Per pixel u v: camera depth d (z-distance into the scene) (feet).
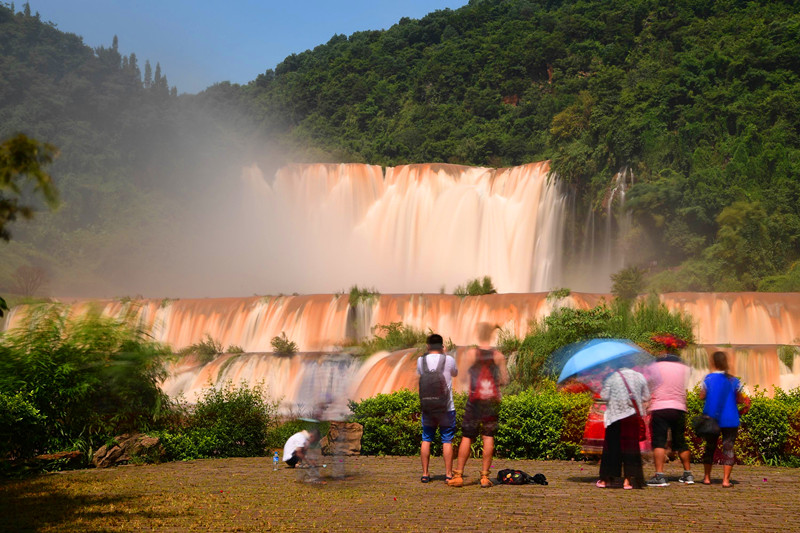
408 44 600.80
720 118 250.16
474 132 426.92
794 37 293.43
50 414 42.09
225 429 47.60
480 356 32.78
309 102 541.34
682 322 81.61
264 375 102.99
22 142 27.04
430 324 113.70
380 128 483.51
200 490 32.01
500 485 32.99
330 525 24.49
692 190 209.46
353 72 563.89
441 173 232.94
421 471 37.78
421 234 231.30
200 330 128.67
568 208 217.15
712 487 32.30
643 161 228.63
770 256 188.85
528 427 43.19
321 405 34.45
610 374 32.63
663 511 26.66
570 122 288.51
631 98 263.08
